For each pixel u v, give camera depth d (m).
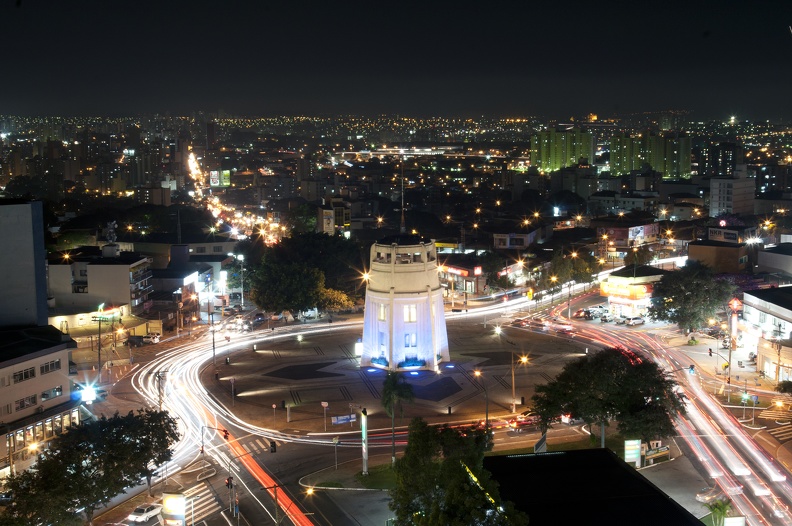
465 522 85.81
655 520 94.12
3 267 158.88
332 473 132.75
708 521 111.00
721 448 138.75
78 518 107.31
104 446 111.56
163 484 130.00
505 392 174.88
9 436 133.88
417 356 193.75
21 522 101.50
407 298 192.12
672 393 133.88
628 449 128.62
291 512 118.12
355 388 180.38
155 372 192.12
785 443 140.88
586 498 99.38
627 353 137.88
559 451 127.19
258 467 136.62
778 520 111.38
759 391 171.38
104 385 182.25
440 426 147.12
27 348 141.25
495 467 109.56
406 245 194.75
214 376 189.00
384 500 121.25
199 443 148.00
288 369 194.62
